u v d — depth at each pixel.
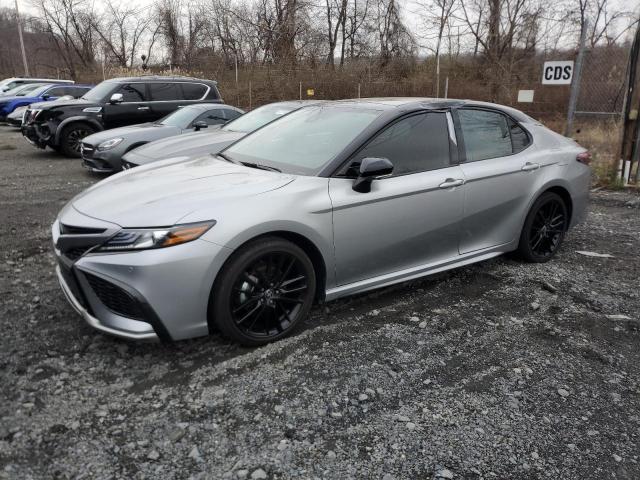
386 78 23.02
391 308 4.02
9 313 3.76
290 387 2.97
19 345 3.31
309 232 3.40
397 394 2.96
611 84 14.75
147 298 2.93
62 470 2.32
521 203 4.70
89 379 2.99
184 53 36.41
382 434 2.63
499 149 4.63
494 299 4.25
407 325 3.76
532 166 4.73
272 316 3.46
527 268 4.95
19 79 21.94
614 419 2.83
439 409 2.85
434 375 3.16
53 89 19.55
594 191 8.77
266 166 3.90
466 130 4.41
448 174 4.13
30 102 19.23
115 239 2.99
